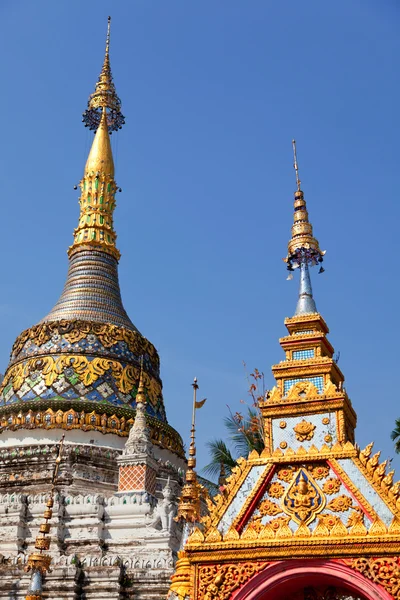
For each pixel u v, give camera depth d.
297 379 12.85
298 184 15.38
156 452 47.84
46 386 47.94
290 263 14.78
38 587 20.38
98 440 45.62
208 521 11.89
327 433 12.18
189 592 12.10
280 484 11.97
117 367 49.66
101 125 61.50
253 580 11.29
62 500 38.31
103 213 57.78
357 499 11.32
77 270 55.28
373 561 10.73
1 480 43.16
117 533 37.12
